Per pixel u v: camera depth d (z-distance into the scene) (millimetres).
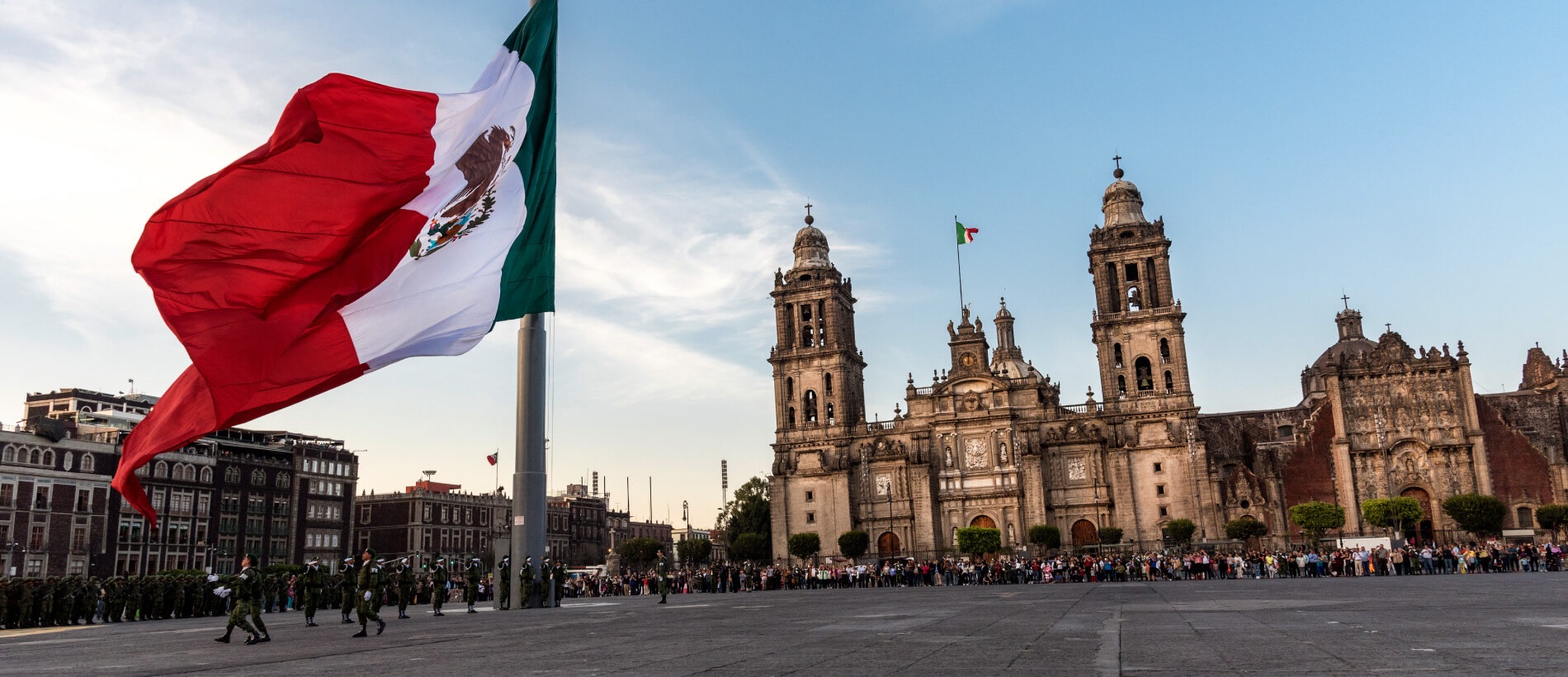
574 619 32688
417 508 164250
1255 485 112812
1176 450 115875
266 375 25469
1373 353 113500
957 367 130375
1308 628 19797
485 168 30578
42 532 112812
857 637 20484
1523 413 118625
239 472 136125
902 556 121438
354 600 35094
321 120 26547
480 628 28641
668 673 14227
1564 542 97938
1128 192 125375
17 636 34062
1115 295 122625
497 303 29828
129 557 121188
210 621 45094
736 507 168375
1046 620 25031
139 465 24781
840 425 129750
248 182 25656
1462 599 30672
